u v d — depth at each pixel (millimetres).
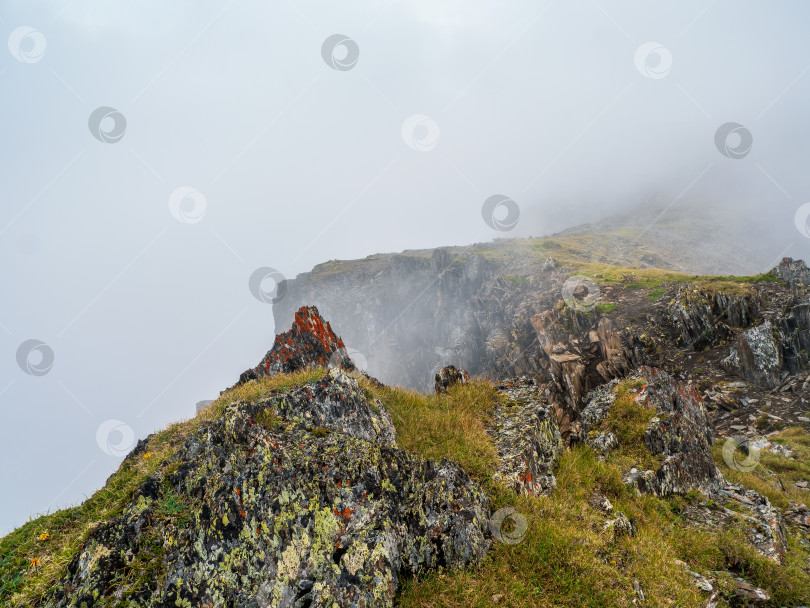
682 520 12367
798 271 48406
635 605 7961
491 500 9953
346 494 7875
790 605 9742
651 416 15969
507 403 15219
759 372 37406
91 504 10102
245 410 9930
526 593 7758
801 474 22219
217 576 6918
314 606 6543
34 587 7539
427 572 7977
